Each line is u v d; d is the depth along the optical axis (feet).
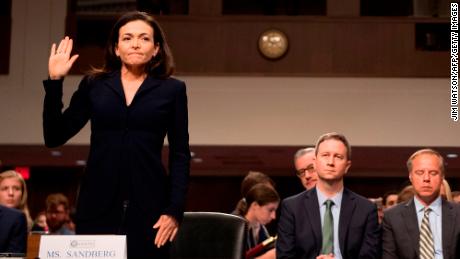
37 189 57.57
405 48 43.73
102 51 43.65
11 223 18.58
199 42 44.01
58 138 10.38
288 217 17.11
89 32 46.14
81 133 43.78
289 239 16.89
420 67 43.57
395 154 46.39
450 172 54.90
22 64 43.65
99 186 9.98
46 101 10.02
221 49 43.91
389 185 57.41
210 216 14.03
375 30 43.93
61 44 10.34
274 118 43.37
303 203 17.19
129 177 9.97
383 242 17.79
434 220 17.76
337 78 43.60
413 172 17.97
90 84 10.50
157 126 10.19
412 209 17.98
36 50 43.80
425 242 17.47
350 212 16.92
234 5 51.42
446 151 44.39
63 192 57.57
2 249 18.28
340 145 17.01
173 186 10.12
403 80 43.57
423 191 17.67
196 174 57.93
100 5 46.14
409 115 43.29
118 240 9.09
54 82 10.05
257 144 43.24
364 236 16.83
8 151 46.62
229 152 46.55
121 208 9.93
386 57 43.73
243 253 13.64
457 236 17.52
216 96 43.60
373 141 43.16
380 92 43.45
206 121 43.45
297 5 51.01
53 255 9.04
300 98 43.45
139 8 45.70
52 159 51.13
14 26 43.93
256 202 20.58
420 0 45.32
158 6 46.34
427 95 43.42
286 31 43.91
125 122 10.09
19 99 43.50
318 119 43.29
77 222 10.05
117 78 10.40
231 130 43.37
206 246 13.82
